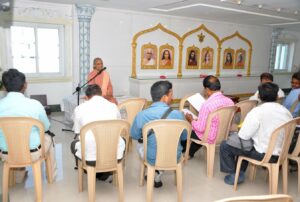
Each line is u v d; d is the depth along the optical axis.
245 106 3.58
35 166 2.34
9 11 5.09
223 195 2.68
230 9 5.72
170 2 5.14
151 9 6.04
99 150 2.28
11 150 2.25
